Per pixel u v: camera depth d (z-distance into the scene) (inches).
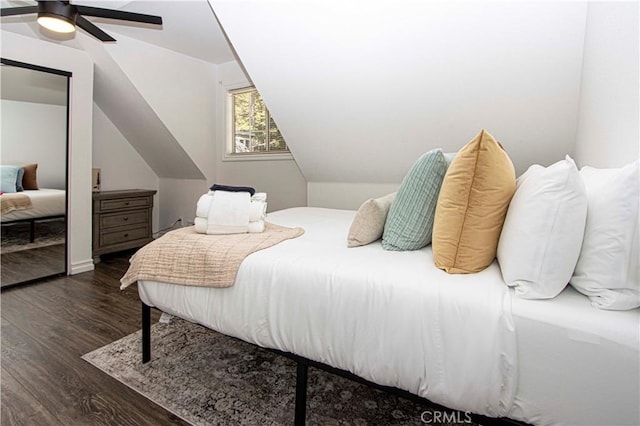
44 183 122.0
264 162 164.1
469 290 41.0
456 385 39.1
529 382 36.2
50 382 65.6
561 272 38.1
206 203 76.1
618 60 48.5
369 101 106.5
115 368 70.7
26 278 119.1
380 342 43.8
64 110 124.3
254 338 54.4
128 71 133.2
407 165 122.5
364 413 59.2
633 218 34.4
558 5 68.8
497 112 93.4
